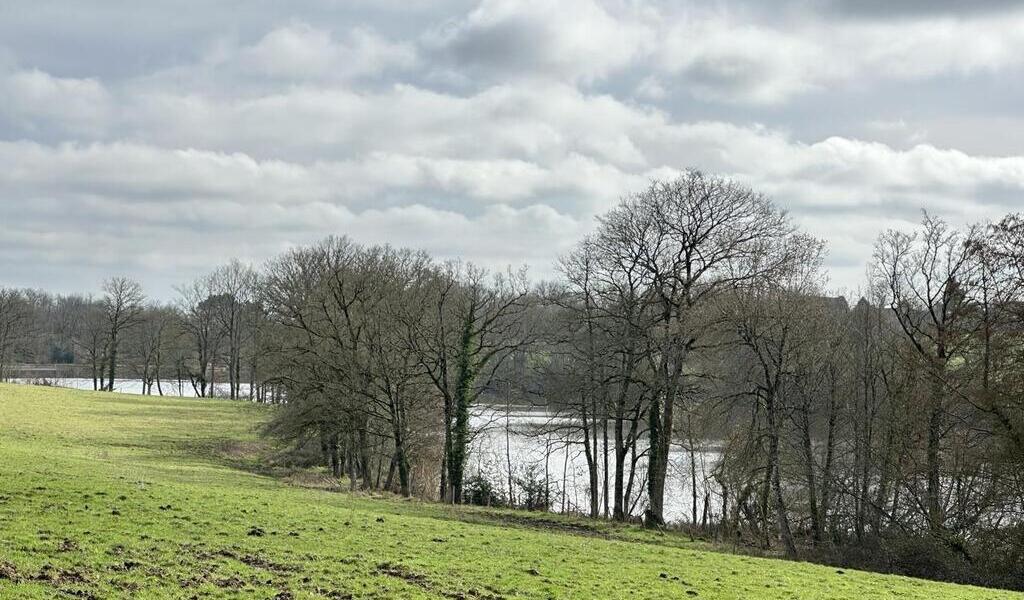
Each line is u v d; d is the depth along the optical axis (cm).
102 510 2802
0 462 3634
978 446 4588
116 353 13788
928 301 5053
